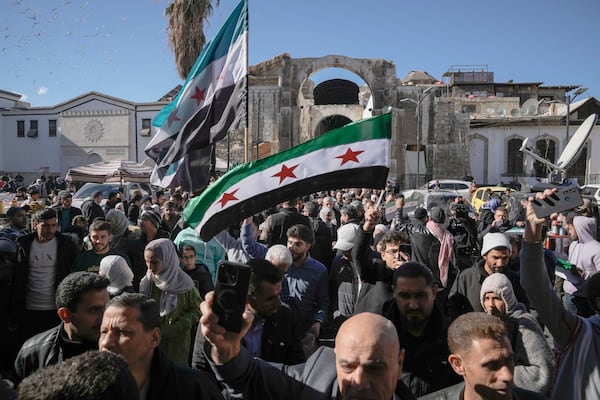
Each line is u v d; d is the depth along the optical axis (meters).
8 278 5.12
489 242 4.35
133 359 2.45
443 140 35.41
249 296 3.21
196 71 6.71
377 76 34.03
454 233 7.55
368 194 15.11
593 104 36.88
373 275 4.10
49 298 5.14
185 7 15.76
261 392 2.29
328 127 43.81
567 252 7.34
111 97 39.25
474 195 20.86
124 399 1.53
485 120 36.41
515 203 12.09
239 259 5.45
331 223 8.42
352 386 1.97
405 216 10.40
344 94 47.44
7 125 41.47
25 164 41.25
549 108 40.31
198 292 4.54
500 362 2.27
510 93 51.00
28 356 3.09
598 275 2.99
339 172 3.56
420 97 34.78
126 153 39.22
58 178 35.28
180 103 6.78
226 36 6.67
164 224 8.20
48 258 5.17
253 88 33.97
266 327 3.40
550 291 2.80
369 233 4.04
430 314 3.14
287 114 33.41
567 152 10.96
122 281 4.25
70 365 1.55
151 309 2.55
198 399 2.45
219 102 6.55
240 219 3.74
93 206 10.77
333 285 5.44
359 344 1.99
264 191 3.70
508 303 3.34
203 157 6.68
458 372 2.43
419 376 3.06
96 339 3.11
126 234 6.88
